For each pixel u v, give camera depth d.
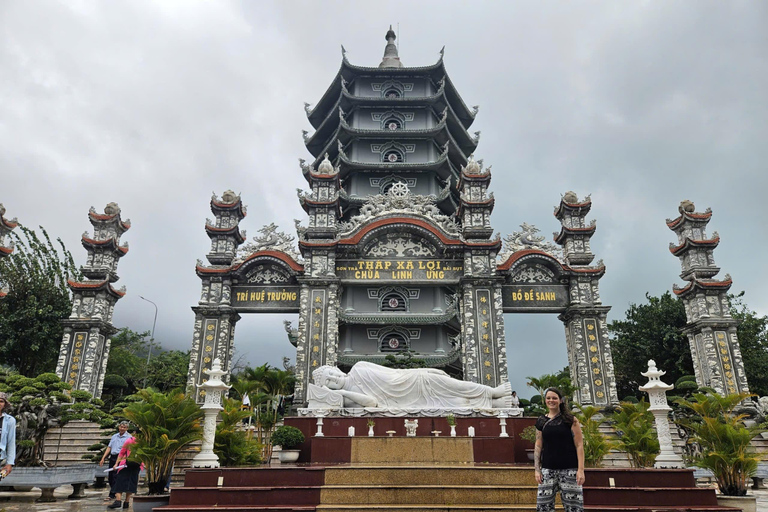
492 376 31.44
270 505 12.87
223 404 19.17
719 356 32.59
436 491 12.91
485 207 35.50
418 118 46.03
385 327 35.91
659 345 46.62
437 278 34.19
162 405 15.09
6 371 22.48
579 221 36.91
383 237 35.06
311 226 35.12
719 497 14.41
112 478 16.88
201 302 33.34
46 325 41.25
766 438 27.94
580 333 33.53
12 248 31.45
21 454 19.53
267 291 34.12
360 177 44.00
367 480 13.52
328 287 33.09
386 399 20.47
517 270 34.91
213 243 35.12
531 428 18.00
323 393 20.47
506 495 12.79
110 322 35.66
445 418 19.72
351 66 46.09
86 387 32.50
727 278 33.75
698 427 16.30
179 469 22.30
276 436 18.16
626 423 21.14
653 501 12.86
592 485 13.31
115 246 36.19
